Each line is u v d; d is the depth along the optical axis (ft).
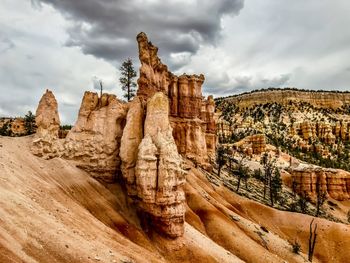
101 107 192.44
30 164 146.72
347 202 452.76
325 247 263.70
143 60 263.08
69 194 146.51
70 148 176.86
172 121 324.60
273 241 232.73
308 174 447.83
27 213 93.50
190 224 205.87
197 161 334.44
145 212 163.02
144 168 159.84
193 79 340.80
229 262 164.66
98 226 126.93
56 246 87.76
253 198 343.67
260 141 615.98
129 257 110.73
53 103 175.73
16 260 70.64
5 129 357.61
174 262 150.61
